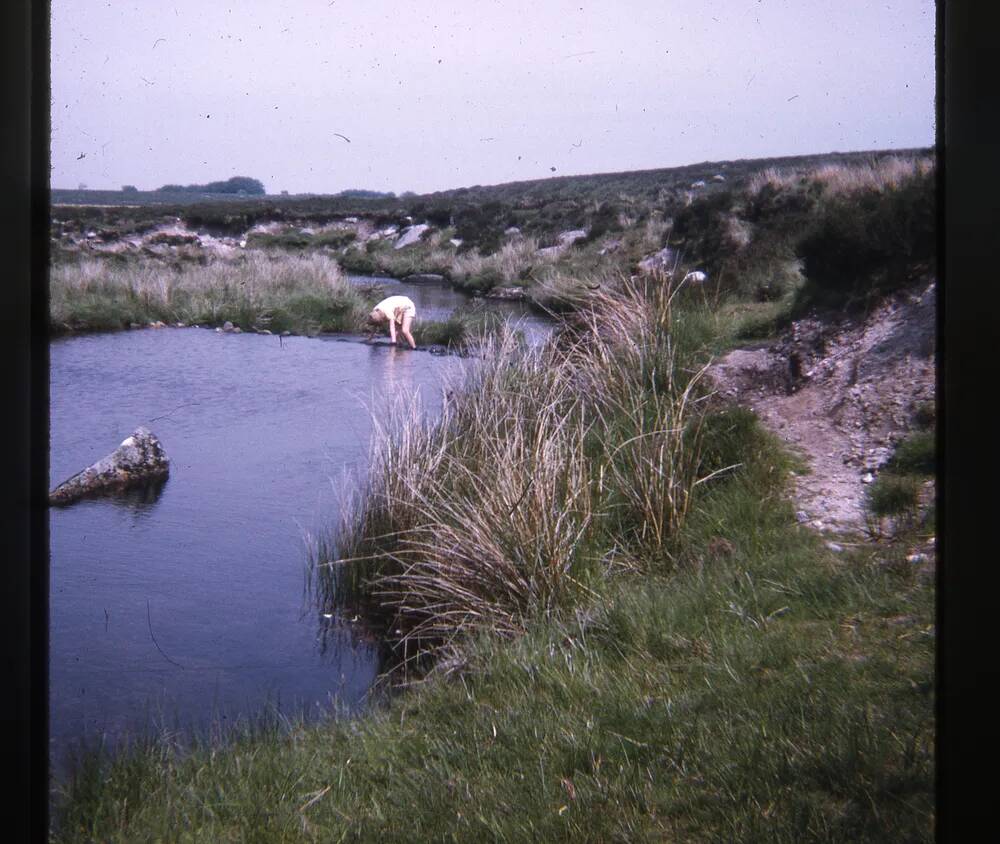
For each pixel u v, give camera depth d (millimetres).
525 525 4980
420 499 5922
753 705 3400
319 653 5133
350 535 6348
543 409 6129
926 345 6621
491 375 7301
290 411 11234
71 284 20906
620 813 2885
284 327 19812
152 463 8859
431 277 31859
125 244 33156
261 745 3707
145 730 3906
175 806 3188
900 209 7637
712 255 15406
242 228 41719
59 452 9672
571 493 5285
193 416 11141
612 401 6758
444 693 4043
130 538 7074
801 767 2932
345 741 3773
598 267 20188
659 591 4605
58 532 7258
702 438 6094
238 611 5715
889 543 4820
